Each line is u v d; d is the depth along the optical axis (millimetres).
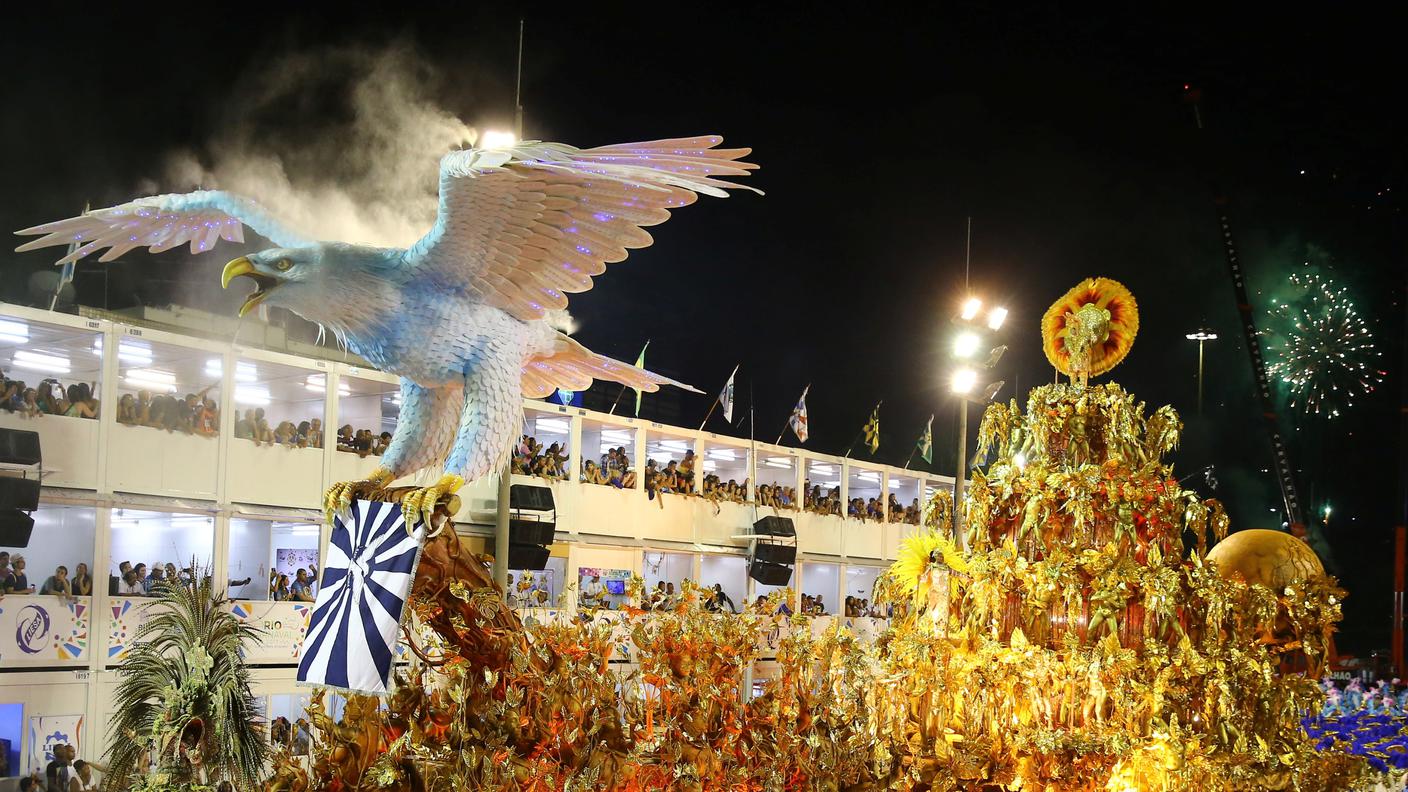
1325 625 12172
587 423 29125
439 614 8867
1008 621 12719
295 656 21672
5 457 17641
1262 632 12188
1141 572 11945
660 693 10445
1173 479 13109
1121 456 13094
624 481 29406
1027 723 12016
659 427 30797
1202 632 11977
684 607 10781
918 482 41094
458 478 7664
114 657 19094
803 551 34719
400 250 7777
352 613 7809
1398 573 37938
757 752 10430
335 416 23219
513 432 8008
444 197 7383
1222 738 11359
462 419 7859
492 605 8672
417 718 8781
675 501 30766
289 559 26578
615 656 12664
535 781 8789
